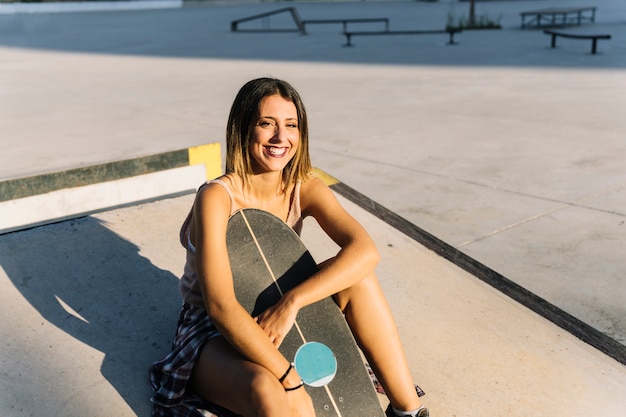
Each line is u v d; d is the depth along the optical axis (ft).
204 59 43.16
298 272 7.16
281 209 7.57
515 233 13.05
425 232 12.52
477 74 33.86
